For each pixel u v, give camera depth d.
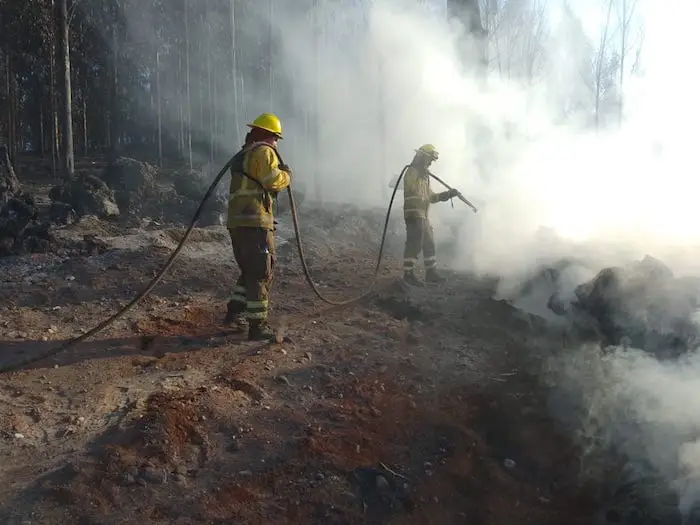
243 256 5.70
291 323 6.34
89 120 35.69
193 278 7.73
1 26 23.02
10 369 5.07
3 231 8.78
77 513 3.49
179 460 3.96
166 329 6.10
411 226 7.86
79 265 8.05
